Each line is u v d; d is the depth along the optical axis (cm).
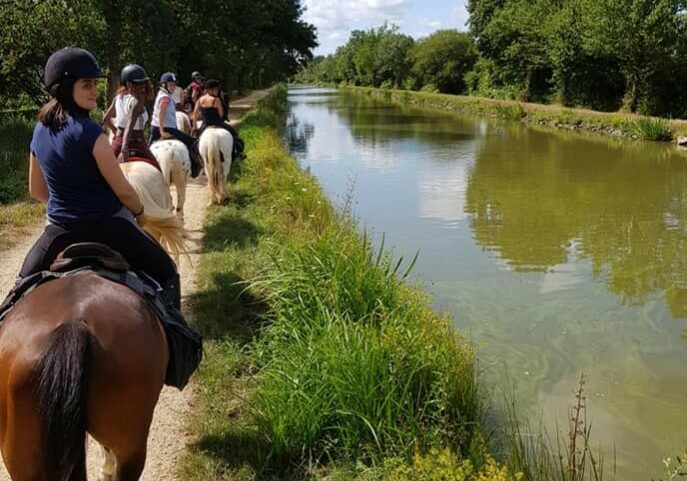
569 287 944
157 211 626
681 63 3238
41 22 1975
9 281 795
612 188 1727
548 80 4484
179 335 337
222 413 494
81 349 258
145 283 345
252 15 3722
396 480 394
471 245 1170
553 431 558
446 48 6538
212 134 1141
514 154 2441
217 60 3925
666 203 1528
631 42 3272
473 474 401
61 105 335
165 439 464
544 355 717
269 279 696
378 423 464
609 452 533
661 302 882
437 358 534
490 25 4762
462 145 2750
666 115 3362
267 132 2172
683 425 580
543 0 4381
